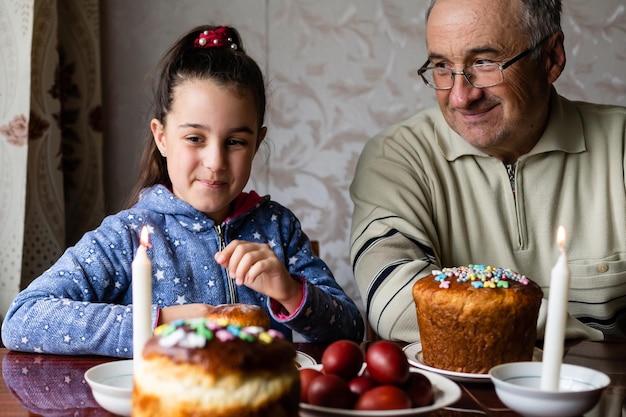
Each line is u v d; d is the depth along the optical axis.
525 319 1.06
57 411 0.88
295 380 0.72
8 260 1.84
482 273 1.12
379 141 1.74
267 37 2.22
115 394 0.82
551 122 1.63
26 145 1.83
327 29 2.23
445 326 1.07
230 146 1.35
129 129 2.19
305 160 2.26
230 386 0.67
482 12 1.45
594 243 1.63
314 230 2.28
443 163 1.67
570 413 0.81
